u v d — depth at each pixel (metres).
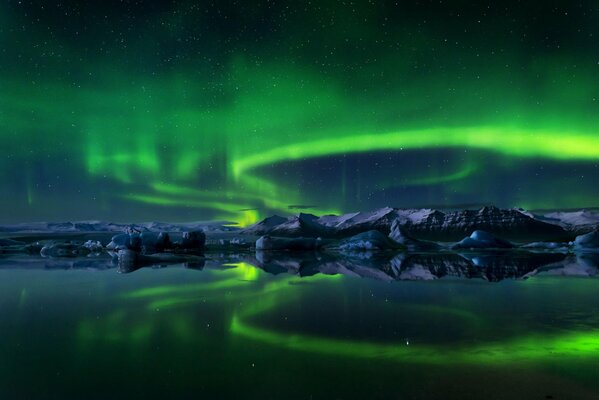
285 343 3.58
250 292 6.85
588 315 4.79
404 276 9.45
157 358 3.14
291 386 2.54
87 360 3.10
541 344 3.50
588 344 3.50
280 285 7.74
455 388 2.49
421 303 5.71
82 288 7.34
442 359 3.09
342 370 2.85
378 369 2.87
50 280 8.64
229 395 2.41
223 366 2.94
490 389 2.47
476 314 4.88
